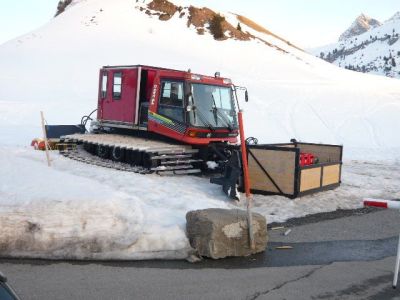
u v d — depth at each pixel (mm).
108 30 76188
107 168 13844
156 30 78188
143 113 15406
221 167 13844
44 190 7637
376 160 20422
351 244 8008
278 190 11453
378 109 35625
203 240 6883
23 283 5582
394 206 5949
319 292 5809
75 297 5277
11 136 22047
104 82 16922
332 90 44625
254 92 41312
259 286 5914
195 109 13539
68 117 29172
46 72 49719
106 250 6570
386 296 5750
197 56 64438
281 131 28016
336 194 12203
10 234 6348
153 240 6832
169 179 12766
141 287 5668
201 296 5492
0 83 43156
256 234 7250
